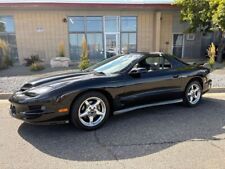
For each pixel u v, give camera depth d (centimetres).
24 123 483
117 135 417
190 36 1962
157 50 1877
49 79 468
